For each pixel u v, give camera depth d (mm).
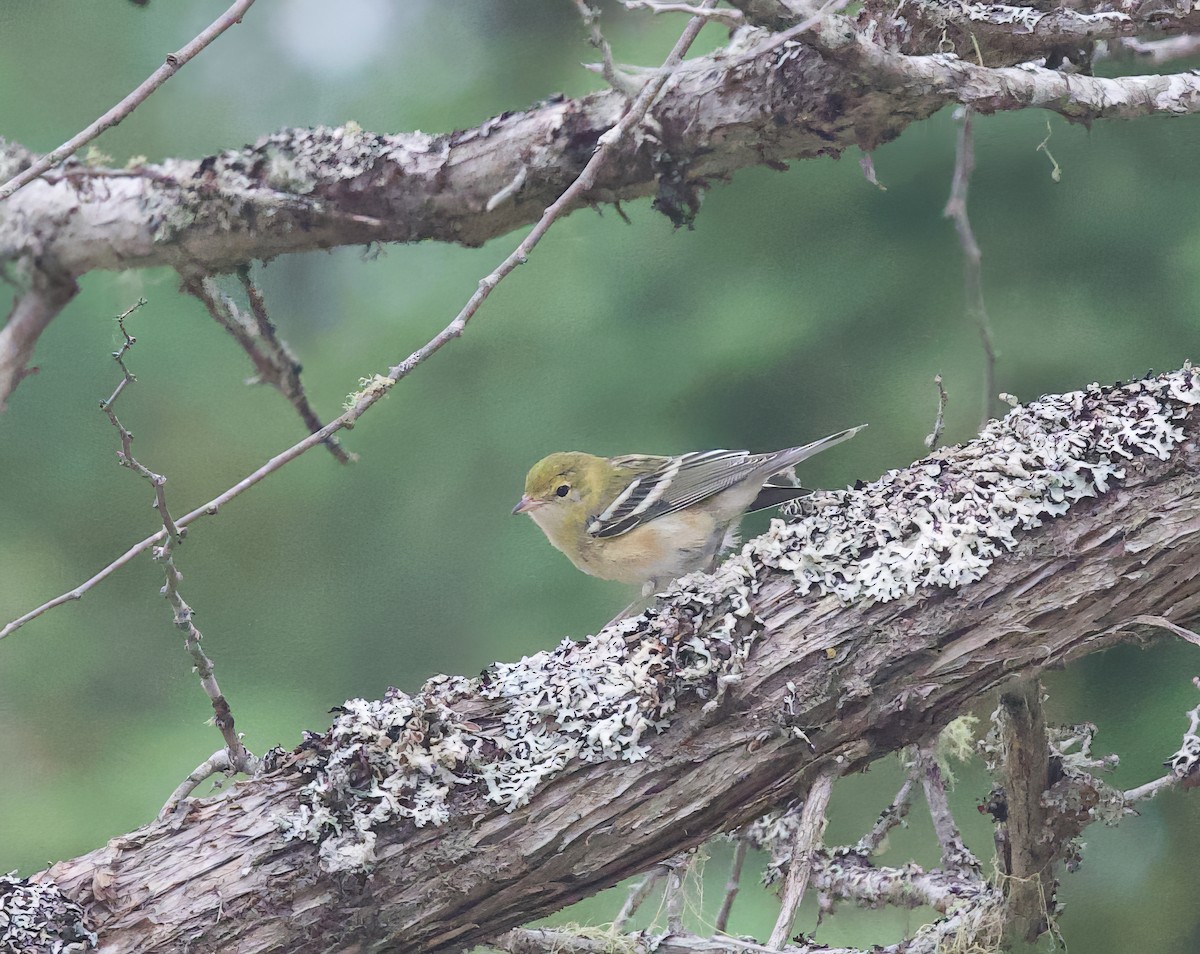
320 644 12852
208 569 12945
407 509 12734
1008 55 6707
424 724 5605
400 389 12461
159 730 12547
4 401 7566
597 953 6707
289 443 13039
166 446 13133
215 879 5398
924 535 5777
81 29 12141
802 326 11867
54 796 12109
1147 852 10203
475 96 12031
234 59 12258
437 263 12344
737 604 5730
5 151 7633
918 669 5633
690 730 5602
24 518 13000
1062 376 11500
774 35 5793
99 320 12586
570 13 11602
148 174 7426
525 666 5891
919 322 11695
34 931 5242
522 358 12391
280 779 5609
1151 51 7598
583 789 5539
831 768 5637
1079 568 5656
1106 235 11289
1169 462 5738
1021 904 6445
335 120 12266
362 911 5438
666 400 12211
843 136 6742
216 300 7844
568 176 7176
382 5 12148
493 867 5469
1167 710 10242
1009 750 6023
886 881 7160
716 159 7035
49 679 12680
